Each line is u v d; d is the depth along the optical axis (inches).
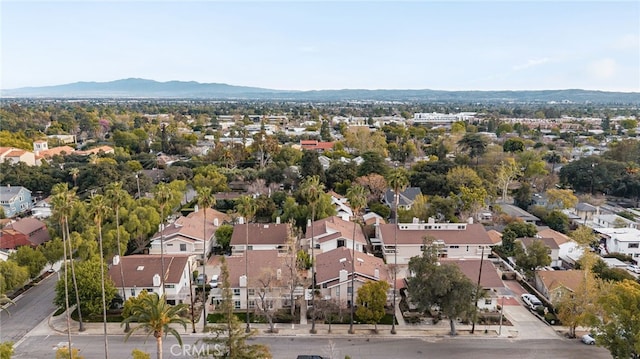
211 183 4635.8
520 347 2055.9
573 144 7539.4
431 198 4079.7
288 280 2358.5
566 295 2142.0
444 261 2573.8
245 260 2571.4
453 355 1987.0
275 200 4104.3
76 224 3093.0
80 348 2021.4
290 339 2113.7
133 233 3070.9
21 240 3159.5
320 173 4793.3
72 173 4544.8
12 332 2151.8
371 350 2026.3
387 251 2999.5
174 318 1681.8
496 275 2429.9
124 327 2193.7
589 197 4586.6
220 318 2274.9
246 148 6107.3
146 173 5167.3
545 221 3826.3
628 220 3757.4
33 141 6766.7
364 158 4896.7
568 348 2049.7
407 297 2322.8
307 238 3132.4
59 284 2226.9
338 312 2321.6
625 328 1728.6
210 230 3324.3
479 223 3412.9
